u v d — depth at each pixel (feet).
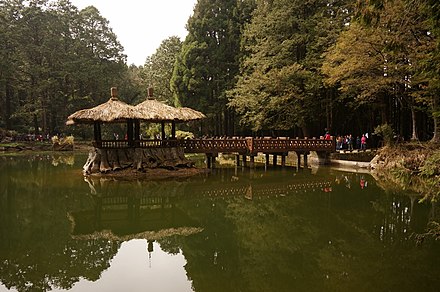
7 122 131.34
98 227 33.22
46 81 127.44
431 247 26.21
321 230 31.24
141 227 33.19
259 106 88.94
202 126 125.39
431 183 20.95
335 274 21.54
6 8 131.34
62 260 24.68
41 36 136.87
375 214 35.91
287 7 86.12
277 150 69.97
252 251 26.18
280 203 42.42
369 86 63.36
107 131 143.13
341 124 101.19
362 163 69.72
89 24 155.02
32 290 19.71
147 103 62.90
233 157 95.20
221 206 41.37
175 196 46.70
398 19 44.65
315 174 63.72
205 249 26.86
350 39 60.44
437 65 21.36
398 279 20.61
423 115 81.15
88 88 148.46
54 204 41.93
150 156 61.77
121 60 161.17
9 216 36.50
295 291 19.29
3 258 24.98
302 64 83.66
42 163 80.84
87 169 60.70
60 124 144.05
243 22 118.01
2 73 120.98
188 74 116.37
